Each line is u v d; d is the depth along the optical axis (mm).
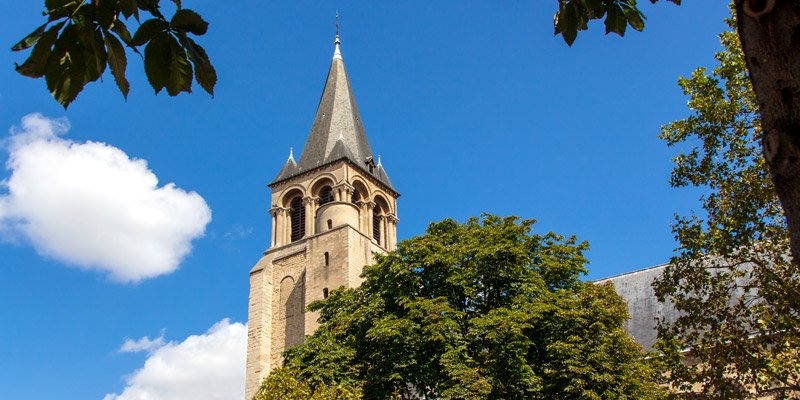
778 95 4086
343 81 68688
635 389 28250
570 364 27000
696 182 24328
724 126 23812
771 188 22000
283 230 60156
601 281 50062
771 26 4109
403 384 29891
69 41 4770
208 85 5234
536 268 32406
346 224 54438
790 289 21359
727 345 22938
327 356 30297
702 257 24031
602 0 7223
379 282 32625
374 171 64500
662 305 45812
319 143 63562
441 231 34406
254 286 56469
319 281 53594
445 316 28812
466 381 26219
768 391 22922
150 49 5039
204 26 5121
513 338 27094
